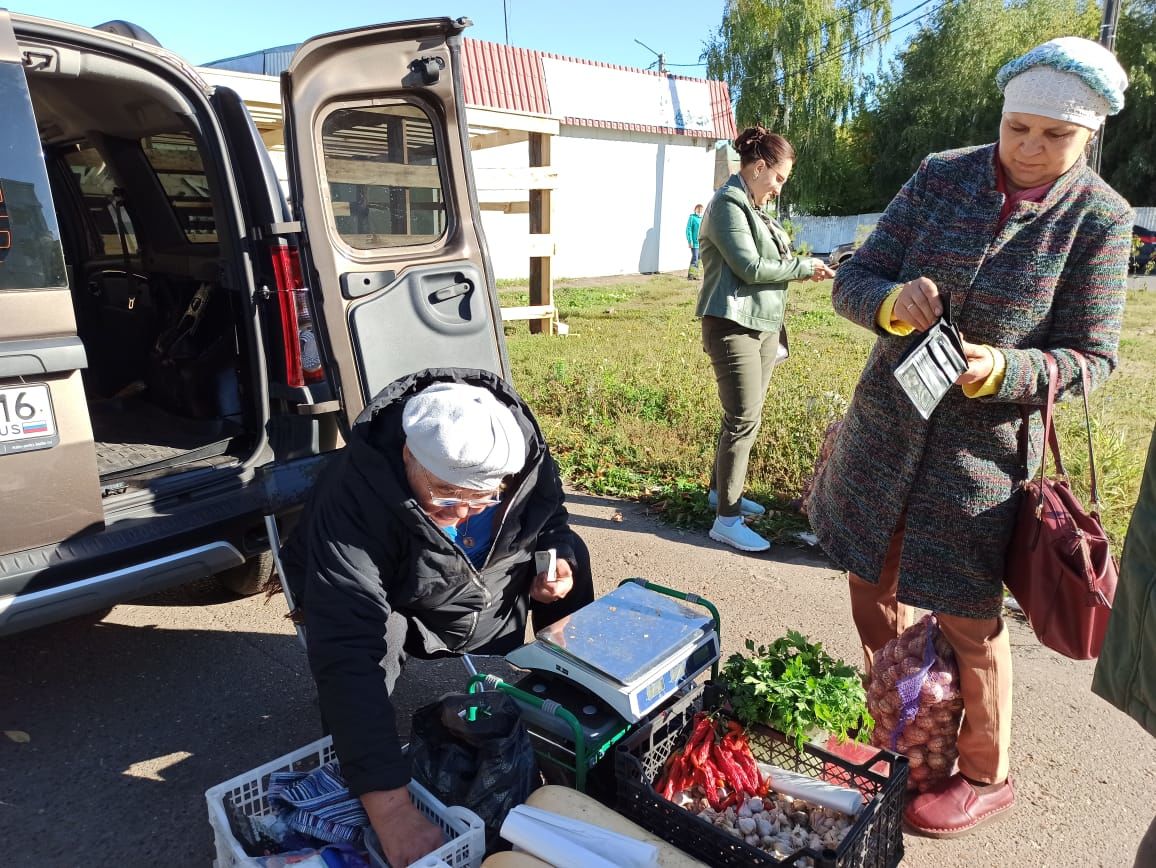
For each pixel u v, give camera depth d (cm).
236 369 371
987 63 2994
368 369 304
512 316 979
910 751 247
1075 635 211
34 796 257
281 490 304
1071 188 207
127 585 263
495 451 193
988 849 239
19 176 242
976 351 202
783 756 229
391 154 320
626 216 2195
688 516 479
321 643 199
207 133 300
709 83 2345
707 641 234
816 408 570
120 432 385
